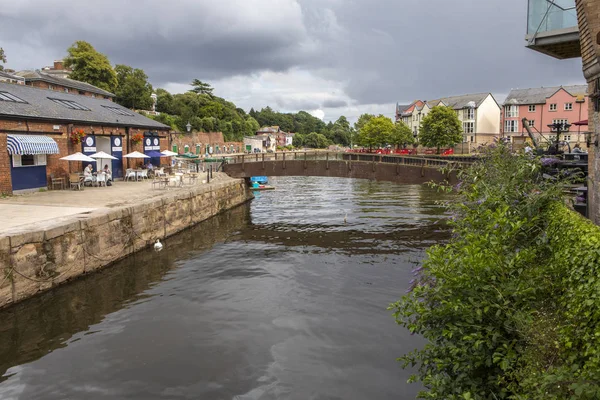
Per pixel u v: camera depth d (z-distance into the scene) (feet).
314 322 30.04
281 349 26.09
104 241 42.32
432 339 15.34
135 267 43.09
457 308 14.06
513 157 27.63
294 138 495.00
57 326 29.27
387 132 236.02
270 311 32.09
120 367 24.06
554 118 211.41
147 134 96.78
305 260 46.42
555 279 14.78
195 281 39.11
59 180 67.00
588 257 12.51
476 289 14.67
